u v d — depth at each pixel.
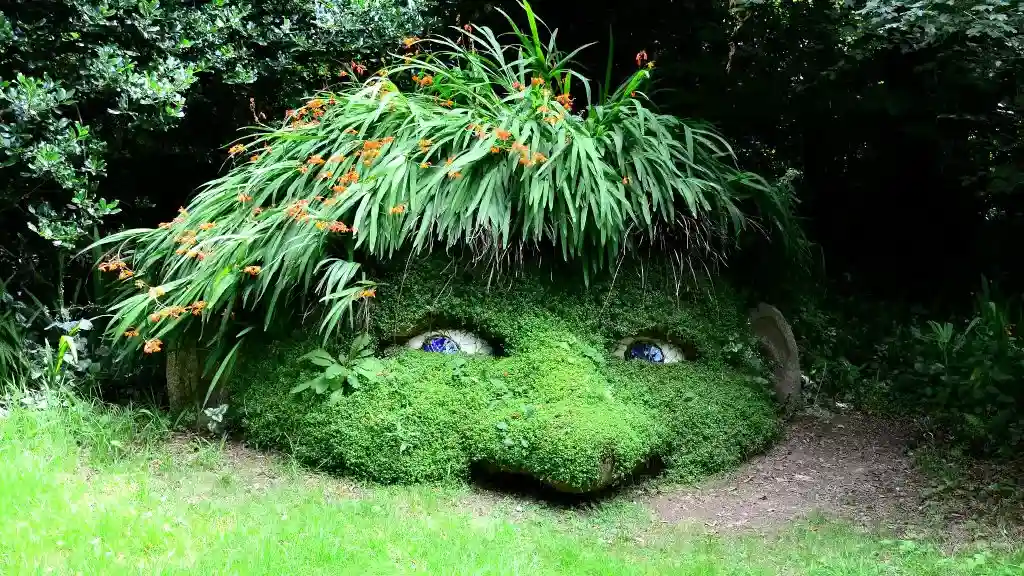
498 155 5.13
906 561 4.03
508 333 5.11
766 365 5.97
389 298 5.13
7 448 4.54
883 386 6.47
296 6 6.32
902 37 6.81
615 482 4.89
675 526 4.65
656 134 5.48
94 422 5.10
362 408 4.93
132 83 5.39
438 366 5.05
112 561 3.44
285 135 5.68
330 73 6.73
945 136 7.34
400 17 6.46
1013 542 4.30
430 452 4.91
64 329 5.71
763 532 4.55
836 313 7.32
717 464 5.33
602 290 5.28
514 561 3.75
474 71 5.76
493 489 4.99
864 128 7.70
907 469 5.36
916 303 7.87
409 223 4.97
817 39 7.27
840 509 4.87
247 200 5.43
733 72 7.62
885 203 8.09
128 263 6.09
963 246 7.94
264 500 4.45
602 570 3.81
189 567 3.44
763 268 6.20
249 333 5.32
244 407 5.25
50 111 5.34
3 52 5.54
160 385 5.84
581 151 5.04
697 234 5.45
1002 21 6.16
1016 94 6.79
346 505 4.41
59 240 5.43
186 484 4.61
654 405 5.20
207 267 5.14
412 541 3.93
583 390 4.92
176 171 6.96
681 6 7.81
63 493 4.08
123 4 5.52
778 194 6.01
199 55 5.96
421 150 5.15
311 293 5.21
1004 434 5.53
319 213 5.02
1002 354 6.00
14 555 3.43
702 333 5.49
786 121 7.78
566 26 8.02
